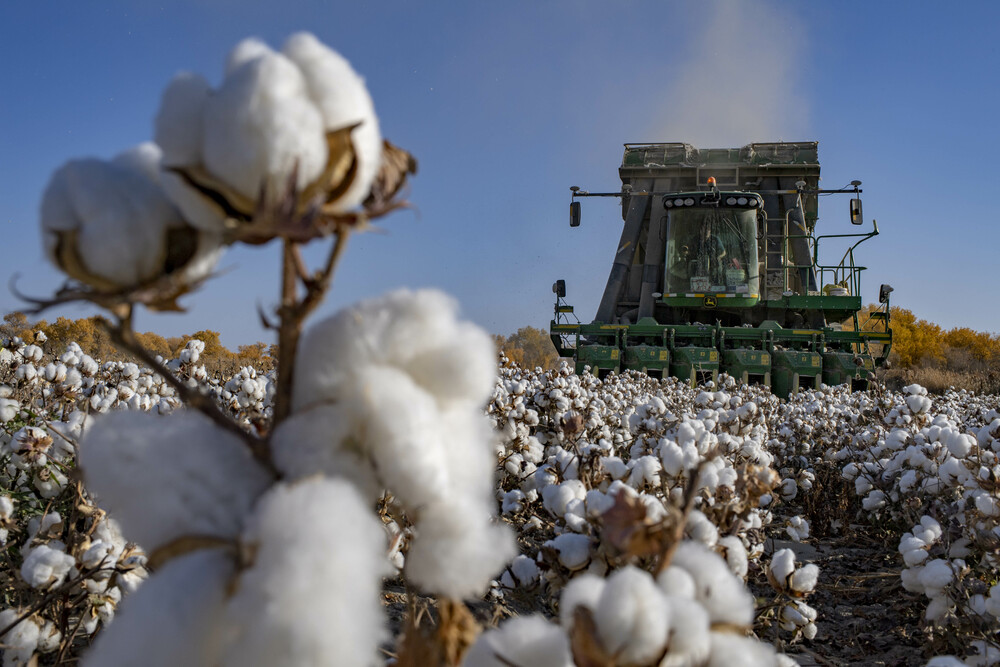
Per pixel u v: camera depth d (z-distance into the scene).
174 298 0.97
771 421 9.86
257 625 0.75
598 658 1.00
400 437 0.93
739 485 2.89
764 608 3.40
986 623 3.33
